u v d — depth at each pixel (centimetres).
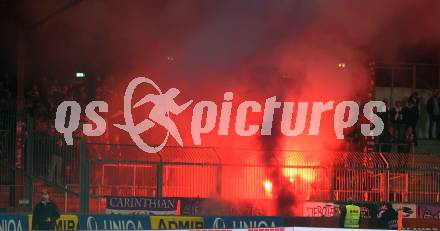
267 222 6362
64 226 5766
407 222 6662
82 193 6312
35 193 6644
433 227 6638
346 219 6359
